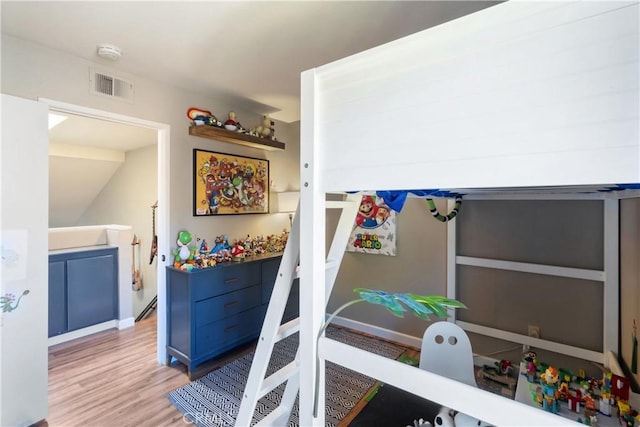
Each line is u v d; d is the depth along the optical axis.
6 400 1.74
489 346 2.48
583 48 0.57
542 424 0.60
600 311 2.06
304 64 2.23
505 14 0.63
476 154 0.68
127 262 3.42
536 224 2.28
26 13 1.59
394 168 0.79
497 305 2.44
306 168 0.95
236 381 2.33
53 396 2.12
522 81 0.63
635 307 1.63
